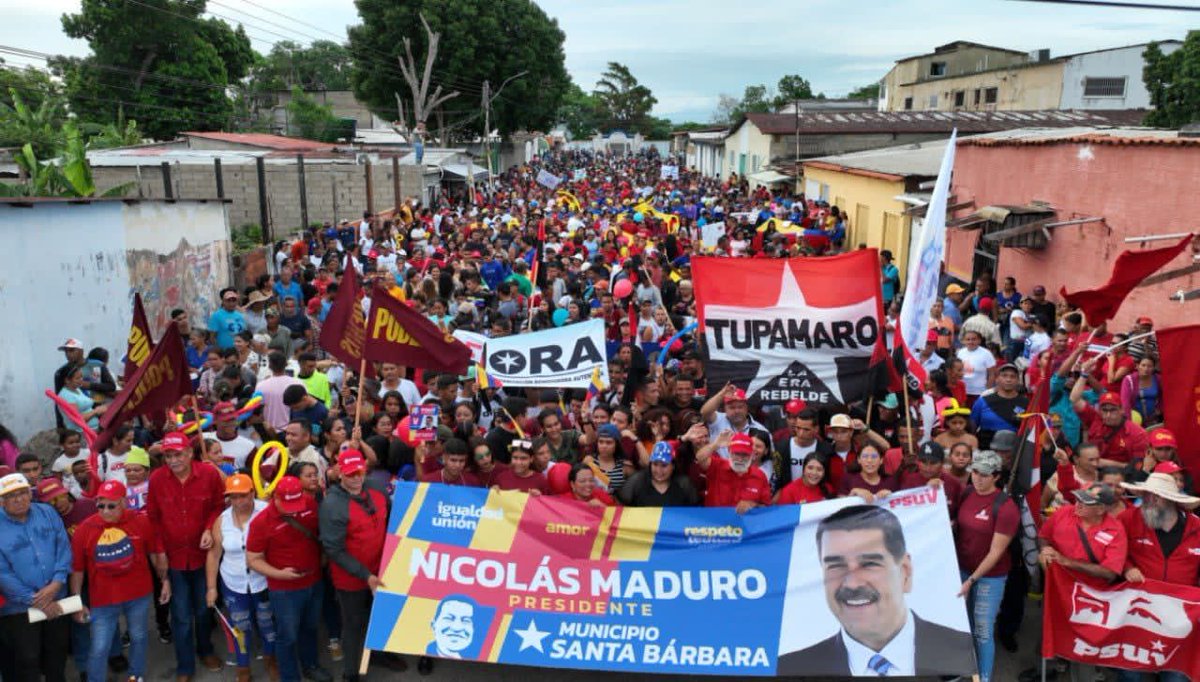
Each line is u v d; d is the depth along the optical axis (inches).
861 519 282.2
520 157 3129.9
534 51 2544.3
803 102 2564.0
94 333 560.4
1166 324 498.9
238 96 2455.7
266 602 289.3
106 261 574.6
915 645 274.4
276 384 409.4
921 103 2261.3
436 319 538.3
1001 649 309.7
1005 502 276.4
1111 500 262.4
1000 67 1943.9
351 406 388.2
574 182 2126.0
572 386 394.9
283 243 856.3
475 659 282.2
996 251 729.0
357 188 1327.5
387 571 291.1
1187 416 317.1
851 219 1151.0
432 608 287.6
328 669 305.1
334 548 279.3
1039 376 418.9
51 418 518.0
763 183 1756.9
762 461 328.5
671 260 889.5
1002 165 719.1
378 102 2495.1
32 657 274.8
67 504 304.0
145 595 285.9
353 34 2436.0
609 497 304.2
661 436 332.2
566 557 288.5
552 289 661.3
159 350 300.4
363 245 902.4
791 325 335.9
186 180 1256.8
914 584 277.9
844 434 302.4
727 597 282.5
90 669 280.4
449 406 384.5
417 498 297.0
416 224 1098.7
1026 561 303.1
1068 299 364.8
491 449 346.3
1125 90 1808.6
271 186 1284.4
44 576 271.6
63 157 824.9
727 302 339.6
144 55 2106.3
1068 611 271.9
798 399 338.6
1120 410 343.9
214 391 407.5
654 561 286.5
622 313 539.5
